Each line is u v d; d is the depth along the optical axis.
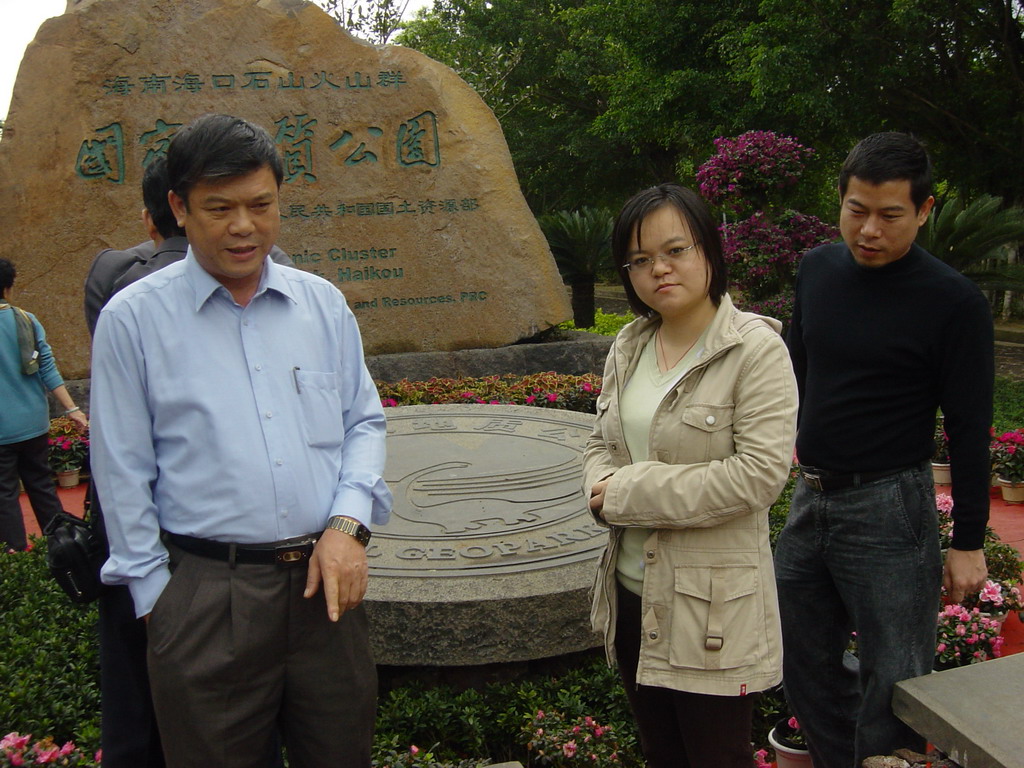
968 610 3.13
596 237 12.66
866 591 1.99
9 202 6.37
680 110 13.77
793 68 10.56
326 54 7.06
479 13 19.06
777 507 3.75
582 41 17.23
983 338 1.85
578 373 7.64
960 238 9.47
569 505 3.40
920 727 1.58
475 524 3.20
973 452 1.87
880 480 1.98
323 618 1.61
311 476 1.59
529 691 2.60
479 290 7.50
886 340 1.93
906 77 11.44
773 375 1.63
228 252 1.50
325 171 7.12
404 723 2.49
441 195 7.38
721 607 1.63
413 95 7.27
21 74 6.43
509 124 19.94
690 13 12.97
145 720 1.82
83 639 2.75
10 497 3.94
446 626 2.56
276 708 1.61
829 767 2.20
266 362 1.58
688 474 1.62
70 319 6.51
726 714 1.69
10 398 3.92
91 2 6.54
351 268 7.23
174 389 1.53
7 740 2.04
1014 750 1.41
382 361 7.11
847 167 1.92
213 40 6.78
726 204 8.81
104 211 6.56
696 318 1.74
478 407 5.04
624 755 2.43
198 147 1.47
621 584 1.81
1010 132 11.90
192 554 1.55
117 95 6.57
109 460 1.52
